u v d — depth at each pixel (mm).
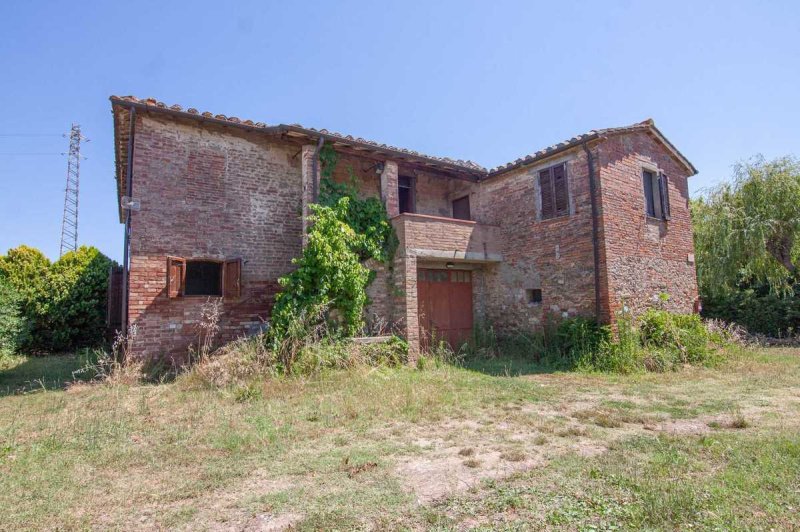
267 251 10359
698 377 8273
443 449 4398
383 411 5762
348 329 9273
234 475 3762
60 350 12992
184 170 9477
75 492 3465
